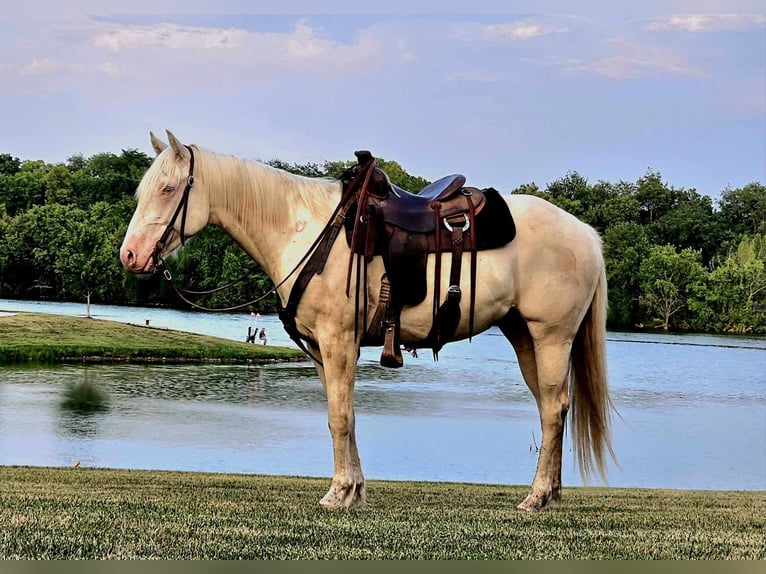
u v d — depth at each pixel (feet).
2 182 324.80
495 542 18.43
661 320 274.16
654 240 299.58
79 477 37.04
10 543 17.06
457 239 21.72
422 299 21.52
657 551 18.17
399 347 21.67
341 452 21.77
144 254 21.02
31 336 131.64
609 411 23.86
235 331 192.03
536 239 22.59
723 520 24.36
